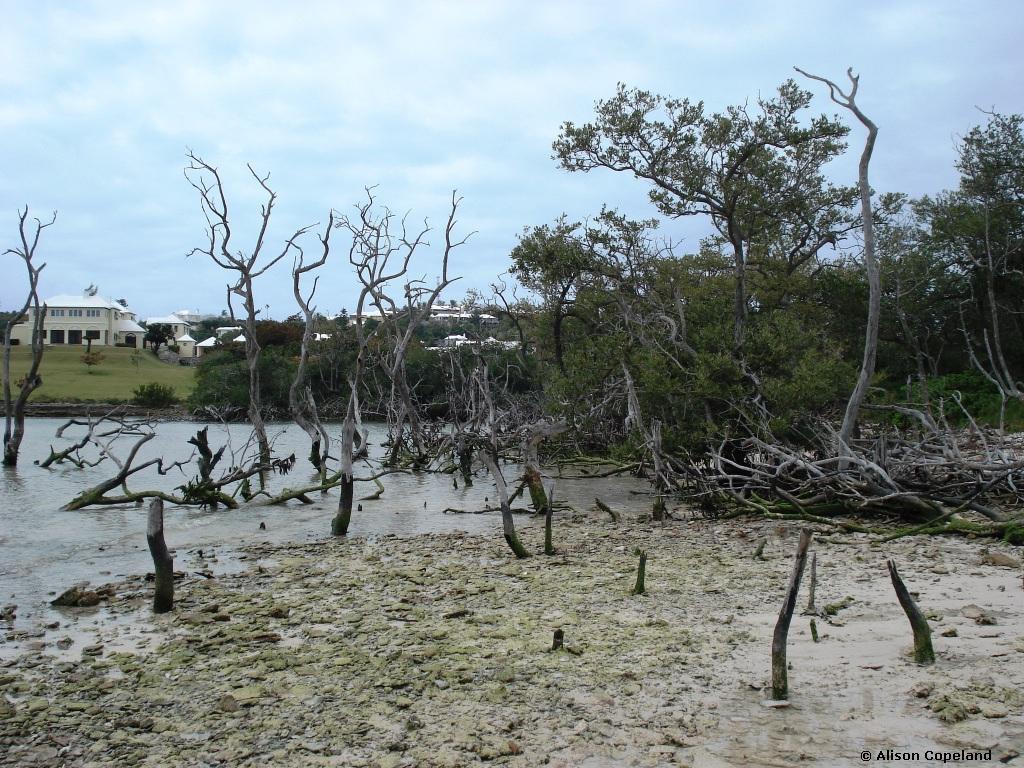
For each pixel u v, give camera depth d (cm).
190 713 787
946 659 841
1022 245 3747
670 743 681
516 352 4931
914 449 1952
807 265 4088
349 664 912
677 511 2117
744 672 846
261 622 1104
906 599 837
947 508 1717
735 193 2781
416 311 3812
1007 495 1828
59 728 757
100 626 1116
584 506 2325
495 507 2294
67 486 2912
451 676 857
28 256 3447
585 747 679
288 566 1510
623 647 944
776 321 2539
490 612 1133
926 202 4362
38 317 3488
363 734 723
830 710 730
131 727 756
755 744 670
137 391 7550
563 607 1148
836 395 2303
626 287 3144
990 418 3566
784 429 2095
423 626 1067
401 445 3747
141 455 4119
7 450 3459
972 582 1203
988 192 3912
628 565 1439
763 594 1192
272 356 6950
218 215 3080
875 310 1984
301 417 3222
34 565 1574
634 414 2378
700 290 3309
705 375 2284
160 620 1141
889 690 768
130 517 2175
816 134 2706
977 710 710
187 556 1656
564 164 2959
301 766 664
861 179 2017
